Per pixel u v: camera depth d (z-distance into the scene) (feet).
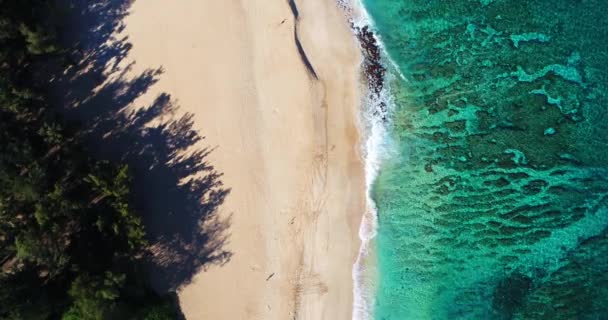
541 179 62.23
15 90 52.70
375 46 61.82
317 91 59.88
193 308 60.54
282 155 60.18
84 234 56.80
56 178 55.67
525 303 62.39
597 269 62.28
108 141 58.90
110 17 58.75
